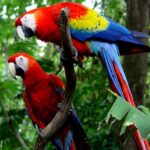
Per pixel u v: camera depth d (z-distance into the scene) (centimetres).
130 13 696
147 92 807
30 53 762
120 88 474
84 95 750
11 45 756
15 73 522
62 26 371
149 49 505
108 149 672
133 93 685
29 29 518
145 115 352
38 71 512
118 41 516
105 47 511
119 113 355
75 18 517
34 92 511
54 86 508
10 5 897
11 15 902
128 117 351
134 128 370
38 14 509
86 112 702
